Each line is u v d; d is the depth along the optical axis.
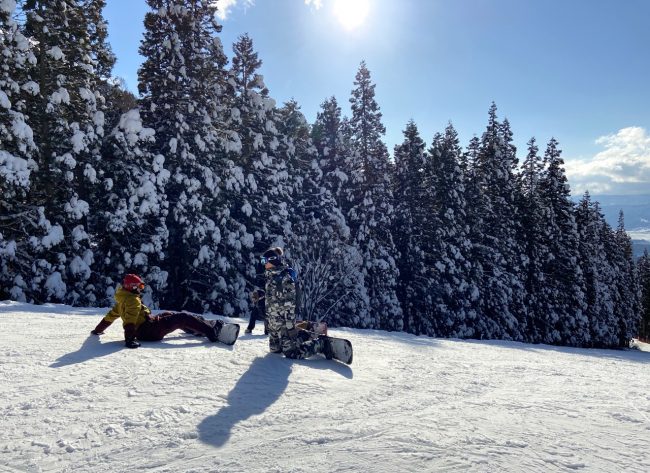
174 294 19.62
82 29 16.59
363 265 25.33
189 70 19.86
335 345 5.54
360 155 27.98
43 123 15.60
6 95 13.66
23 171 13.66
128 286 5.73
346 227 22.89
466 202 29.67
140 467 2.65
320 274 18.52
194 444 2.97
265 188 24.17
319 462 2.75
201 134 19.84
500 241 30.50
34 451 2.80
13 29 14.39
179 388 4.07
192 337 6.41
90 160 16.22
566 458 2.93
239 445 2.98
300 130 34.09
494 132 33.19
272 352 5.61
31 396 3.69
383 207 26.97
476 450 2.99
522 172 36.50
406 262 27.77
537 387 5.18
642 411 4.16
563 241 34.91
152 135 17.17
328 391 4.31
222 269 19.53
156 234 17.50
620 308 46.06
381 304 25.50
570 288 33.72
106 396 3.79
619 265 50.16
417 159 29.00
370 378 4.98
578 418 3.85
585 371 7.07
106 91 23.83
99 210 17.12
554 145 36.22
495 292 29.44
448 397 4.40
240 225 21.53
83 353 5.09
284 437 3.13
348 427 3.35
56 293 14.59
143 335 5.84
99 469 2.62
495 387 5.02
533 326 32.34
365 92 28.88
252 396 3.97
